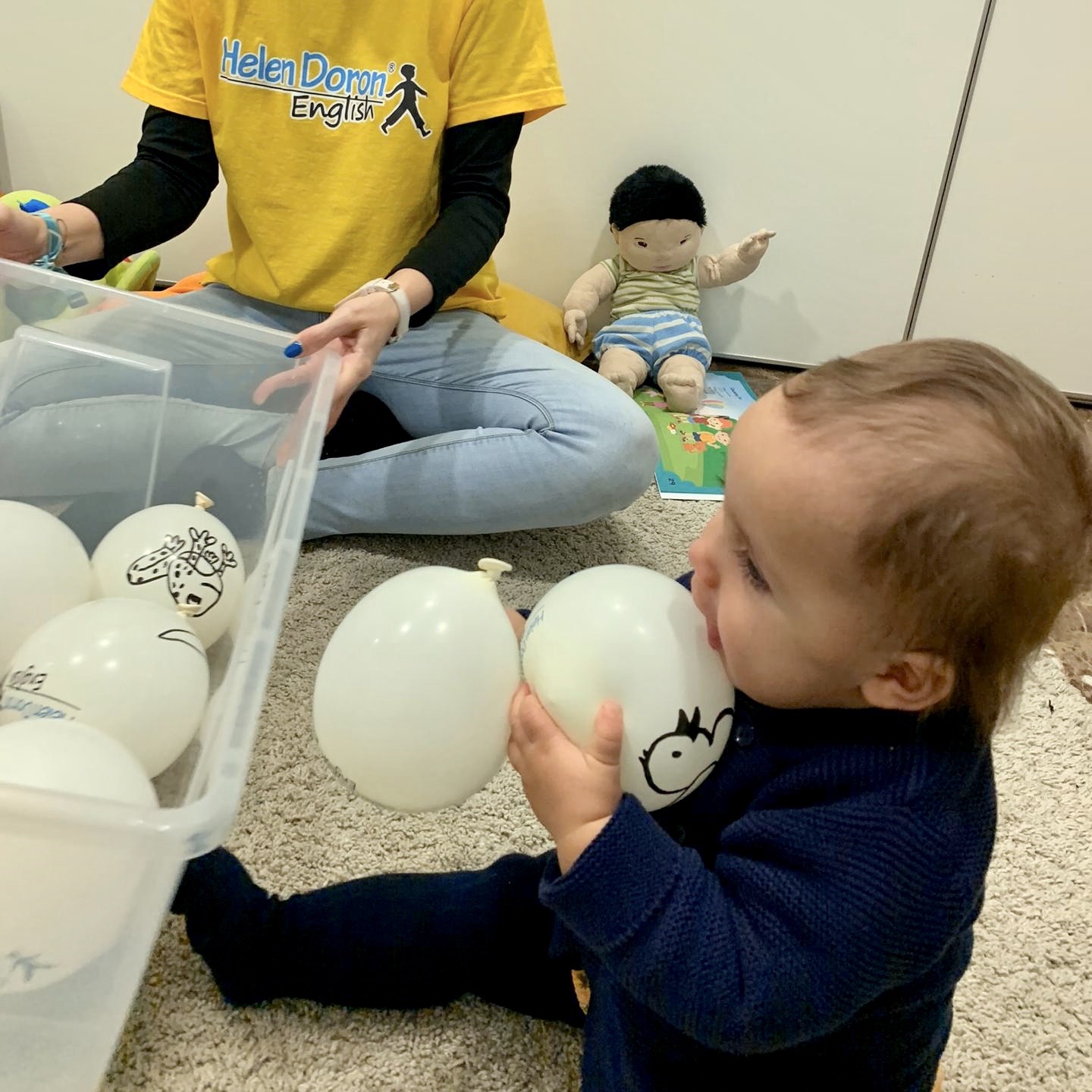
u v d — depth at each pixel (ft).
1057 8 4.61
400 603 1.70
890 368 1.46
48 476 2.86
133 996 1.70
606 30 4.81
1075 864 2.81
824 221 5.27
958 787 1.54
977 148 4.99
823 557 1.41
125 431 2.87
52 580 2.33
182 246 5.31
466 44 3.41
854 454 1.37
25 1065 1.65
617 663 1.62
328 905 2.23
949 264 5.32
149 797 1.81
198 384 2.84
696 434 4.83
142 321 2.78
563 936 2.01
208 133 3.59
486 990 2.25
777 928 1.52
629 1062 1.83
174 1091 2.11
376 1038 2.26
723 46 4.83
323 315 3.70
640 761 1.64
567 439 3.46
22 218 2.98
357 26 3.36
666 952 1.53
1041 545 1.38
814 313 5.56
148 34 3.48
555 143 5.13
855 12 4.70
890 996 1.69
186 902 2.17
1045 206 5.11
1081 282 5.30
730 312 5.60
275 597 2.01
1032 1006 2.44
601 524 4.10
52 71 4.85
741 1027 1.52
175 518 2.57
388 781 1.69
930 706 1.49
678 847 1.62
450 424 3.78
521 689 1.75
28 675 2.06
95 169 5.14
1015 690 1.56
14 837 1.40
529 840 2.72
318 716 1.74
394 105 3.41
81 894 1.48
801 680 1.53
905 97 4.89
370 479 3.58
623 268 5.32
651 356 5.16
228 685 2.02
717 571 1.60
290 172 3.51
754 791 1.74
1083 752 3.18
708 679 1.67
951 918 1.50
